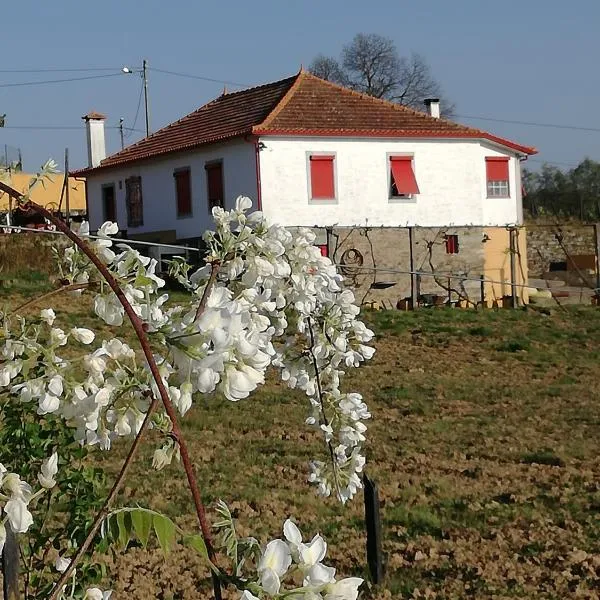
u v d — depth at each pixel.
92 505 4.50
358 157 31.69
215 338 1.98
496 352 23.00
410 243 30.14
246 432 14.02
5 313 2.61
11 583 4.36
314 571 1.90
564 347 23.64
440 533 9.29
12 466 4.43
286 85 34.06
